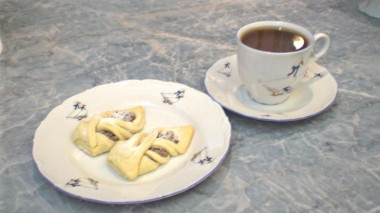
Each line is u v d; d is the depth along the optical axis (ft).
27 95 1.67
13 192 1.27
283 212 1.21
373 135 1.47
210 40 2.06
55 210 1.22
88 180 1.25
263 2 2.46
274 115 1.48
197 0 2.48
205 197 1.25
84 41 2.05
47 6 2.40
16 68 1.84
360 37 2.07
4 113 1.57
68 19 2.25
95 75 1.80
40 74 1.80
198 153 1.34
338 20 2.23
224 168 1.34
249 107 1.59
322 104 1.53
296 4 2.43
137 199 1.16
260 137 1.47
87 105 1.54
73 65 1.87
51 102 1.63
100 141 1.34
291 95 1.64
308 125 1.52
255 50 1.44
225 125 1.41
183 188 1.20
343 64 1.86
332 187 1.28
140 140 1.35
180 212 1.21
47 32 2.12
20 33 2.11
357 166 1.35
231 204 1.23
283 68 1.46
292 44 1.51
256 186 1.28
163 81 1.65
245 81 1.57
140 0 2.48
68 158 1.33
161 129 1.40
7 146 1.42
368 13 2.29
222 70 1.76
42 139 1.36
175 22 2.23
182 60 1.90
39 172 1.26
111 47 2.00
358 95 1.67
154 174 1.29
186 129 1.41
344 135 1.47
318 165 1.35
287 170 1.34
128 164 1.25
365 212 1.20
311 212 1.21
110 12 2.34
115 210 1.22
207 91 1.61
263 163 1.36
